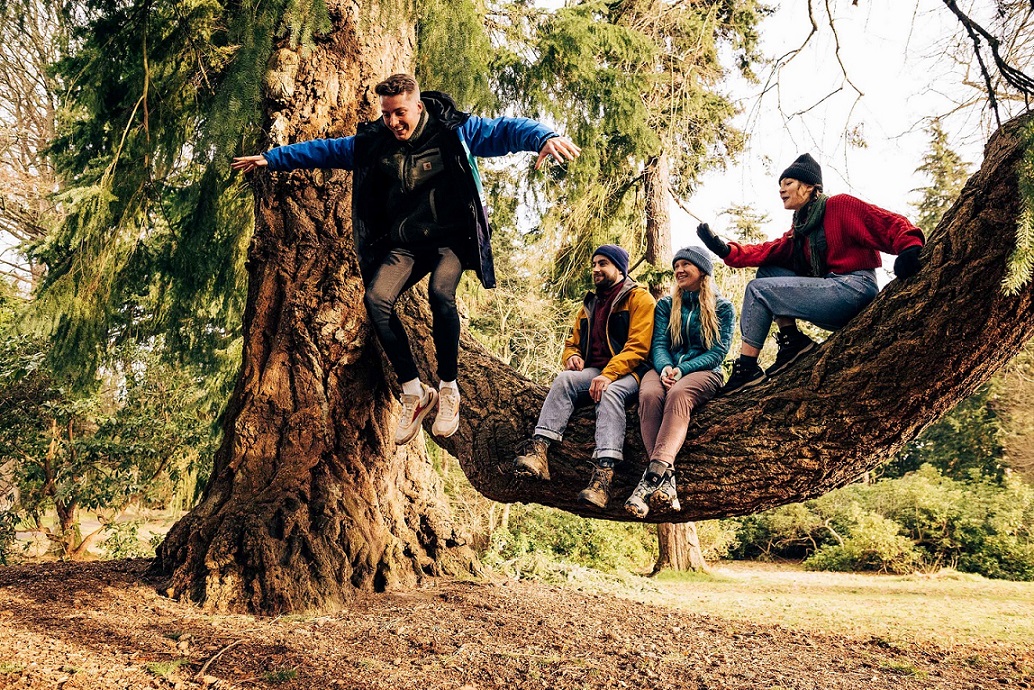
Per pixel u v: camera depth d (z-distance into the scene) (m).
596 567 14.02
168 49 7.50
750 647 5.62
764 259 4.02
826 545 17.92
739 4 10.85
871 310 3.59
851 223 3.66
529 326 15.91
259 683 3.80
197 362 12.94
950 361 3.39
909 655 5.91
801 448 3.75
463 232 3.36
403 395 3.58
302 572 5.39
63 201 9.53
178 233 9.71
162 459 14.34
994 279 3.20
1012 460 18.70
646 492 3.73
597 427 4.03
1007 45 3.75
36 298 8.61
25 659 3.78
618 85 10.19
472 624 5.21
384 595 5.75
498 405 5.08
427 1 6.26
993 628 7.29
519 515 14.60
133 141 8.02
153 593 5.29
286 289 6.18
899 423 3.61
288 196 6.27
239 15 5.79
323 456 6.01
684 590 10.54
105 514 17.83
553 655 4.64
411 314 6.09
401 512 6.43
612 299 4.33
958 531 15.81
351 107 6.44
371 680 3.91
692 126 11.80
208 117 5.84
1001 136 3.38
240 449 5.93
